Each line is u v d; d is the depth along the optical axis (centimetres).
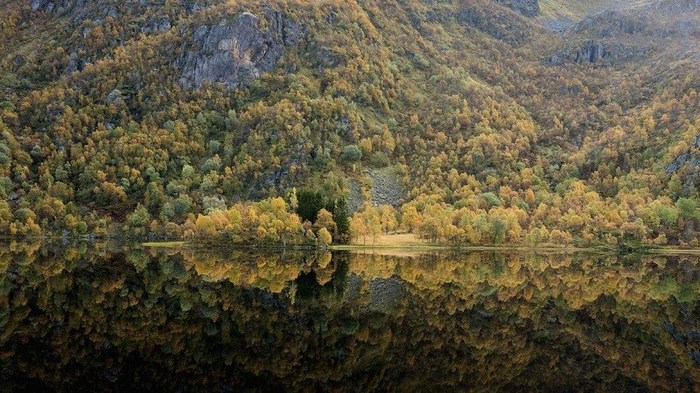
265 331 6956
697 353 6500
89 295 8950
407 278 11812
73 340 6234
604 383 5309
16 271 11375
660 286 11344
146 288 9838
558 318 8031
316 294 9638
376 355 6025
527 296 9750
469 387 5069
